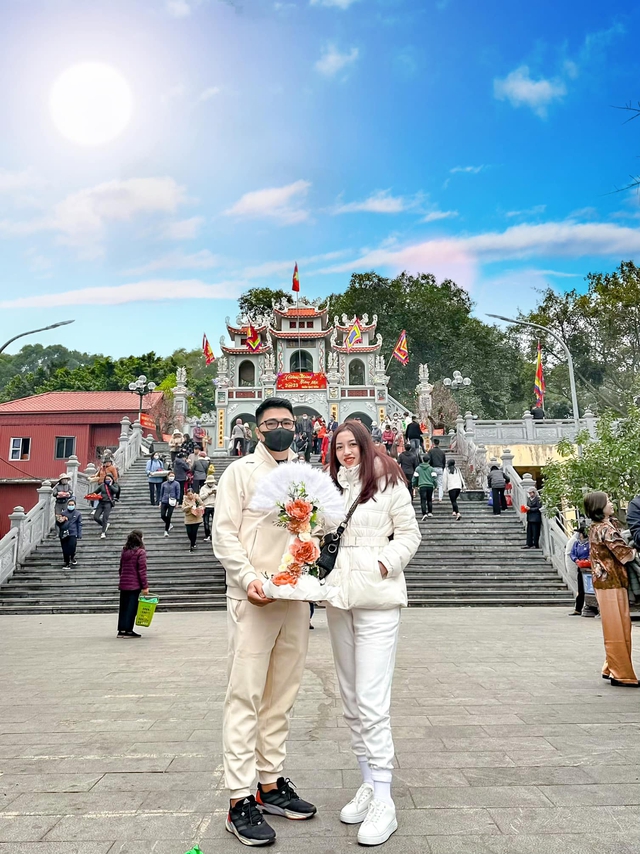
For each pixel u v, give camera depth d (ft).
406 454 61.72
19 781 11.87
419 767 12.30
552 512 48.32
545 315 142.20
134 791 11.32
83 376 179.01
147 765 12.73
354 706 10.80
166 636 32.35
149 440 90.63
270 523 10.71
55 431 112.06
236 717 9.87
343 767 12.57
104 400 118.93
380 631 10.46
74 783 11.73
